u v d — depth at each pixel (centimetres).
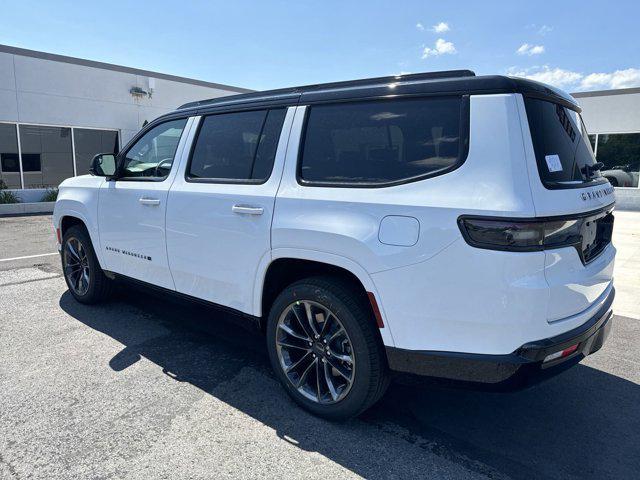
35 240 894
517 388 226
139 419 282
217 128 345
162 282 380
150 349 385
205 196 330
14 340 397
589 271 249
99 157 418
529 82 235
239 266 312
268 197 294
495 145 221
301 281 284
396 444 263
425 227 230
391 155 253
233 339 410
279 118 308
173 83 1730
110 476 232
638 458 254
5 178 1384
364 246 248
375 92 265
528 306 213
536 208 211
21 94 1377
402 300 240
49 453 249
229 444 260
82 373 339
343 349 274
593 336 258
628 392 327
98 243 442
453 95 238
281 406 301
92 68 1516
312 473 238
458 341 229
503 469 244
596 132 1633
